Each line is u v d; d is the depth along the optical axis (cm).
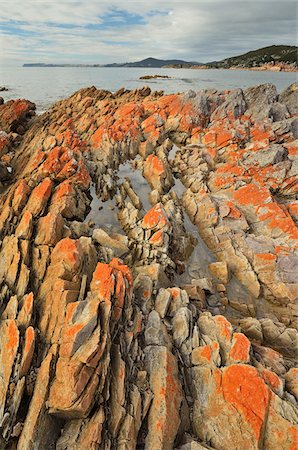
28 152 2858
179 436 1074
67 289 1310
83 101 3931
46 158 2342
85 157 2480
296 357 1477
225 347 1257
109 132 2669
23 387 1071
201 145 2875
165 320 1387
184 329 1312
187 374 1223
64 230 1655
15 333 1177
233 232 2092
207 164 2661
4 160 2925
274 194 2464
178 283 1758
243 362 1200
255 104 3341
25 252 1502
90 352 1057
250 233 2144
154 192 2242
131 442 994
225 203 2236
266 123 3041
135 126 2928
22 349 1149
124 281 1301
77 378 1020
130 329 1268
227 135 2873
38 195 1819
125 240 1802
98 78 13038
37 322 1269
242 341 1247
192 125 3147
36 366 1139
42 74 17625
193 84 8819
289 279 1864
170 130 3145
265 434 1045
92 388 1025
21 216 1780
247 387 1105
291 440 1019
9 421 1020
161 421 1042
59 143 2556
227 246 2023
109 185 2192
